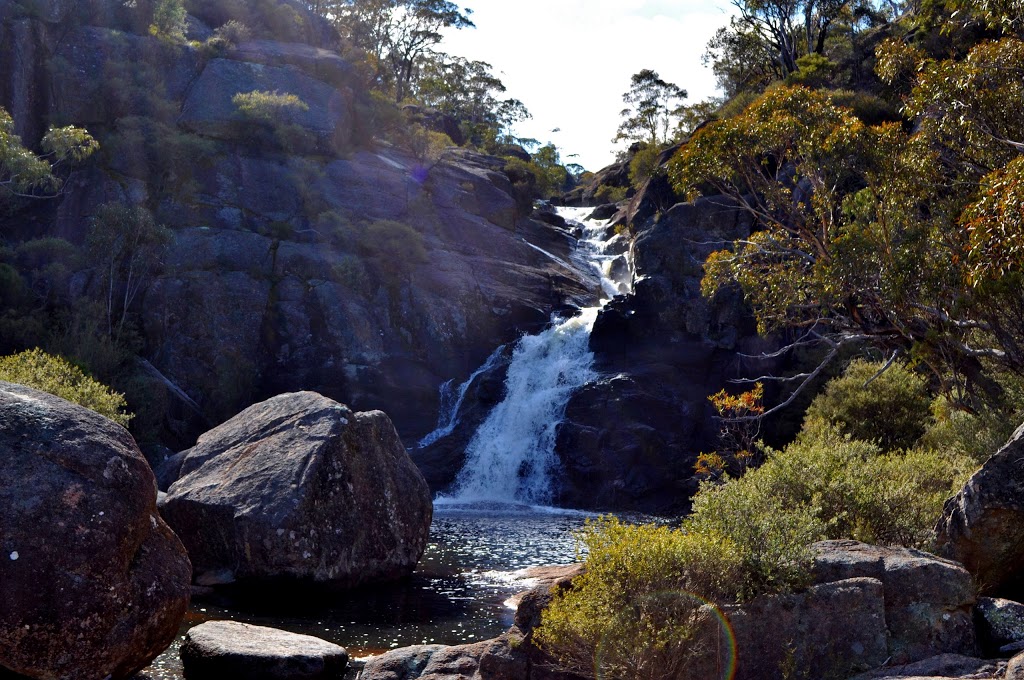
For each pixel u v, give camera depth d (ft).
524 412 117.39
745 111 61.36
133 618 26.94
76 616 25.57
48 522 25.68
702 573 22.70
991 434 50.26
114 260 125.08
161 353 124.06
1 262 125.29
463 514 91.15
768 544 24.08
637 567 22.40
